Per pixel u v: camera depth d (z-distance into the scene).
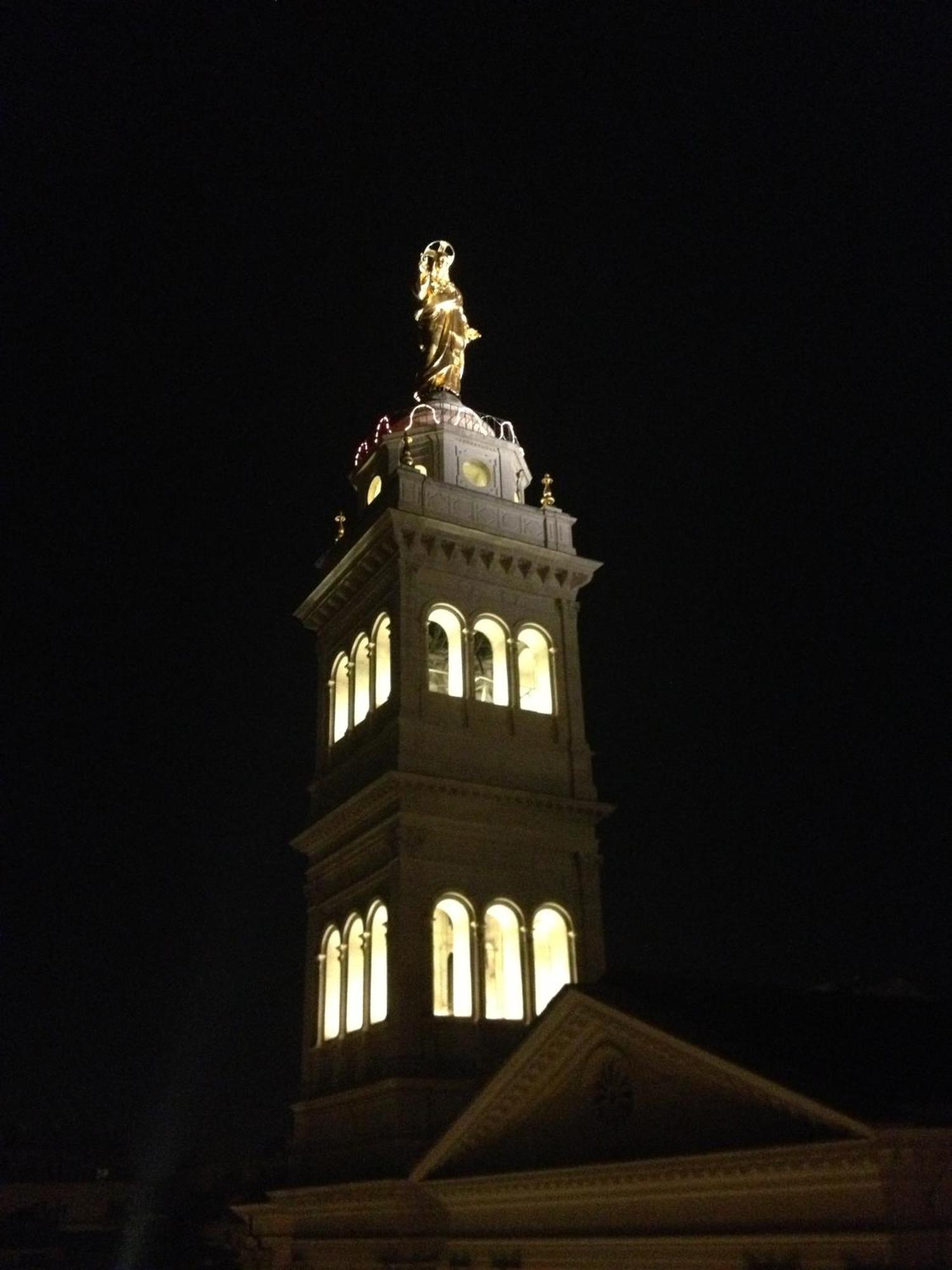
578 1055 22.77
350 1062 33.28
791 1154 17.11
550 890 34.28
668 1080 20.27
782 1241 17.38
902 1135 15.71
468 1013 32.25
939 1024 23.95
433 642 37.25
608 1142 21.55
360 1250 29.28
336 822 36.41
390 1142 29.16
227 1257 67.00
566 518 39.81
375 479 41.22
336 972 35.56
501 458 40.66
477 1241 24.92
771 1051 18.69
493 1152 24.94
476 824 33.72
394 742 33.88
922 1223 15.79
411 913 31.70
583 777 36.22
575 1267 21.83
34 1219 72.31
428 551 36.56
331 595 40.09
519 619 37.50
